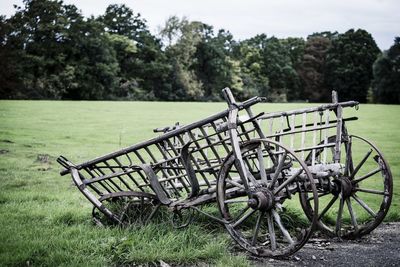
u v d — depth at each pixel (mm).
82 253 5215
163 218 6582
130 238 5520
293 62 101812
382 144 18844
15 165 12422
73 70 63719
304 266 5109
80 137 19438
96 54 69188
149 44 79688
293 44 110062
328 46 100375
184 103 45375
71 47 66188
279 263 5215
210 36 94125
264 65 94438
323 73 97188
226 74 82562
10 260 4891
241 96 84312
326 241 6316
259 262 5254
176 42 81375
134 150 6598
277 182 5887
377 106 47219
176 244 5438
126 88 71062
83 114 29594
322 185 6148
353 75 92312
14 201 7922
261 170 5605
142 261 5039
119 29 84875
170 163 6633
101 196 6688
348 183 6465
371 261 5328
